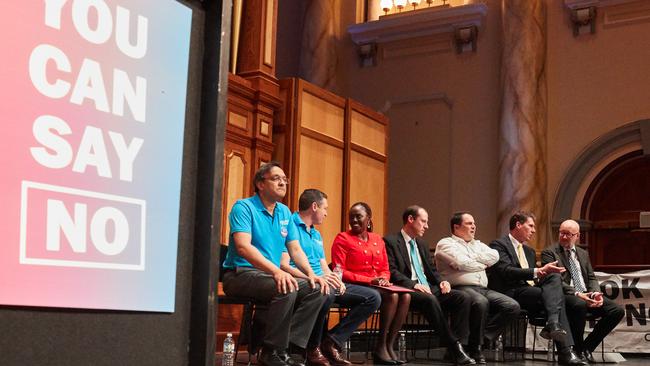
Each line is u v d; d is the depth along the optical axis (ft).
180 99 3.98
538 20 26.35
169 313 3.88
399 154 29.01
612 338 18.94
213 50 4.17
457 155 27.96
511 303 15.61
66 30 3.34
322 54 29.01
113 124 3.57
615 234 26.27
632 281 18.97
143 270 3.68
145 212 3.72
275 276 10.67
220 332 17.44
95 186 3.45
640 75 25.41
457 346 14.53
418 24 28.76
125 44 3.65
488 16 28.14
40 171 3.20
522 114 25.76
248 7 21.02
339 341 13.01
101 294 3.45
